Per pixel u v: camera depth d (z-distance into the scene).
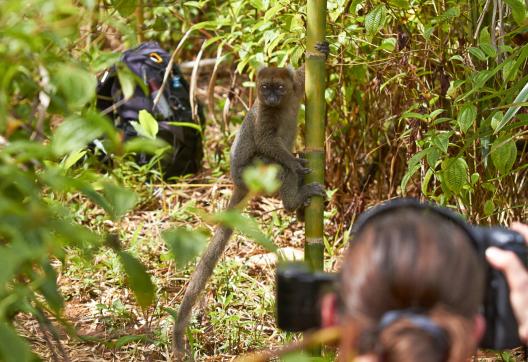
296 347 2.66
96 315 7.49
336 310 2.63
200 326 7.34
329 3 7.91
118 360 6.64
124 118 10.91
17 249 2.87
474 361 5.50
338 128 9.77
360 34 8.27
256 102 8.82
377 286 2.31
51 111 4.01
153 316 7.35
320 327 3.11
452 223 2.68
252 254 9.20
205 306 7.66
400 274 2.29
